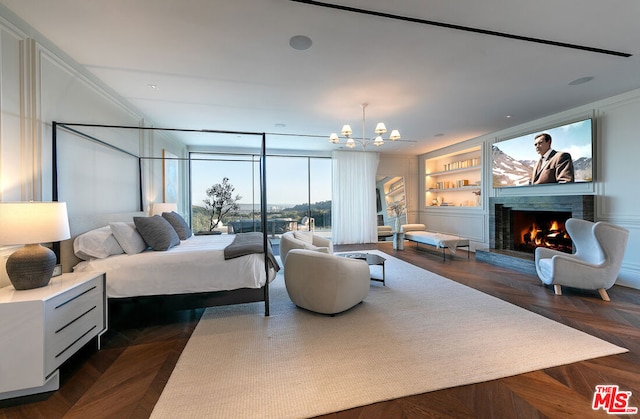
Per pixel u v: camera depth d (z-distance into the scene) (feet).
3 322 5.05
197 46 8.20
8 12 6.64
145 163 14.42
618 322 8.39
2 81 6.61
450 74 10.07
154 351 7.02
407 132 18.52
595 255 10.95
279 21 7.06
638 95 11.60
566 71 9.90
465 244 17.69
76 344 6.20
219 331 7.97
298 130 17.72
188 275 8.28
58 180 8.36
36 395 5.39
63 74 8.54
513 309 9.44
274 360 6.47
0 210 5.52
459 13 6.77
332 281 8.72
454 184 22.90
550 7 6.57
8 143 6.77
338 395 5.30
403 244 22.25
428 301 10.25
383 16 6.85
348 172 24.56
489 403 5.09
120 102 12.00
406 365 6.24
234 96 12.03
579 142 13.47
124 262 7.99
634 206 11.87
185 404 5.08
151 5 6.42
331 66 9.43
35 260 5.86
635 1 6.34
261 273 8.83
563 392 5.36
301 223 24.36
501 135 18.08
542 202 15.19
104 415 4.87
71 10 6.59
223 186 22.54
